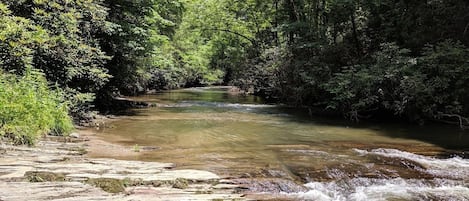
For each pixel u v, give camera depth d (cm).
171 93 3425
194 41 4325
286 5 2433
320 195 664
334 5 1936
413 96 1525
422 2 1709
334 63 1955
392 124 1603
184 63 4197
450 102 1545
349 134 1317
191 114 1803
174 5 2359
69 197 528
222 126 1420
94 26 1445
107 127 1335
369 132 1372
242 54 3148
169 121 1536
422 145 1123
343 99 1745
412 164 858
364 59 1856
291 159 877
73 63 1256
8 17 990
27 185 566
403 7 1784
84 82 1414
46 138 987
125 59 1880
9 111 823
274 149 998
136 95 3097
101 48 1658
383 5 1862
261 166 802
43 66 1186
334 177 757
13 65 998
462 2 1627
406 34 1736
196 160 841
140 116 1686
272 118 1720
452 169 825
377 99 1653
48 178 612
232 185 671
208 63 4409
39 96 1011
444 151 1031
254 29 3053
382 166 837
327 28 2136
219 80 4925
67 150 872
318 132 1345
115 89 1961
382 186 720
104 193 563
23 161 717
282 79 2164
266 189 672
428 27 1692
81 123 1361
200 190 627
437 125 1572
